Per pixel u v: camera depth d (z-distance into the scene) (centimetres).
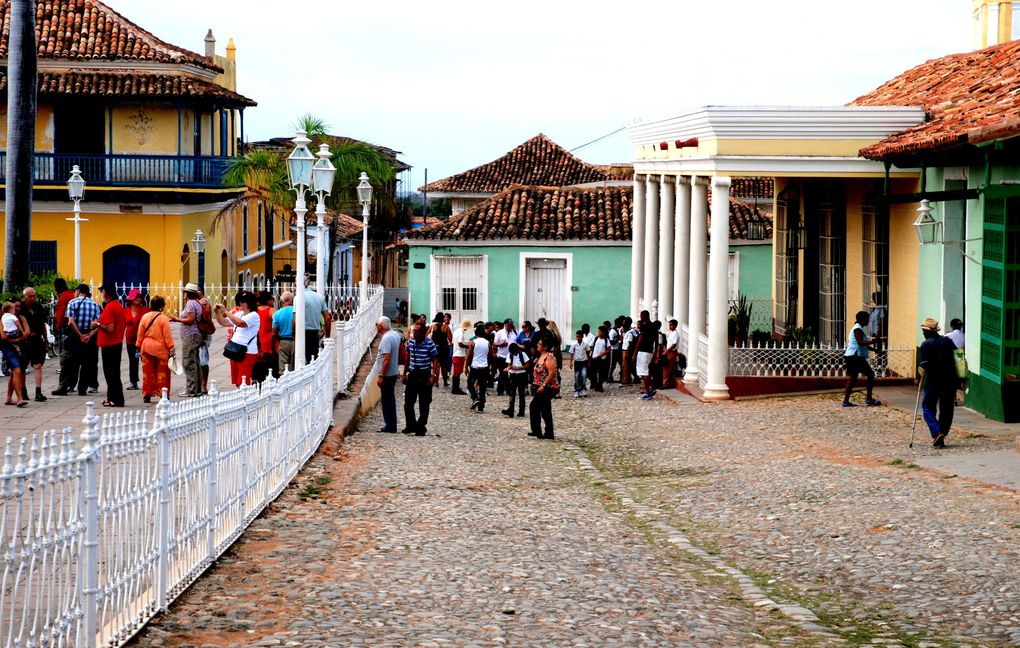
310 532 1141
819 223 2825
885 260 2461
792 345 2636
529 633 837
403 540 1130
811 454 1686
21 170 2539
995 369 1855
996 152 1794
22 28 2516
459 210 5438
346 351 2270
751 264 3812
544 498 1466
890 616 920
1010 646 828
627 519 1366
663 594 980
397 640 800
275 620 838
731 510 1359
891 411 2069
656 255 3353
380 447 1792
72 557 672
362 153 4212
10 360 1833
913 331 2295
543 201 4034
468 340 2919
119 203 3950
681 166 2697
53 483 641
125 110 3975
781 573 1073
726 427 2042
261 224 5428
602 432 2173
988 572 993
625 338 2991
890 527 1178
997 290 1839
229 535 1059
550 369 2103
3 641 587
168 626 812
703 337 2538
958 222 2103
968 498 1284
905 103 2466
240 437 1108
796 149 2344
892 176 2297
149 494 814
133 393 2038
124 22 4138
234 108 4588
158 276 3978
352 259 5991
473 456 1797
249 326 1914
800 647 842
